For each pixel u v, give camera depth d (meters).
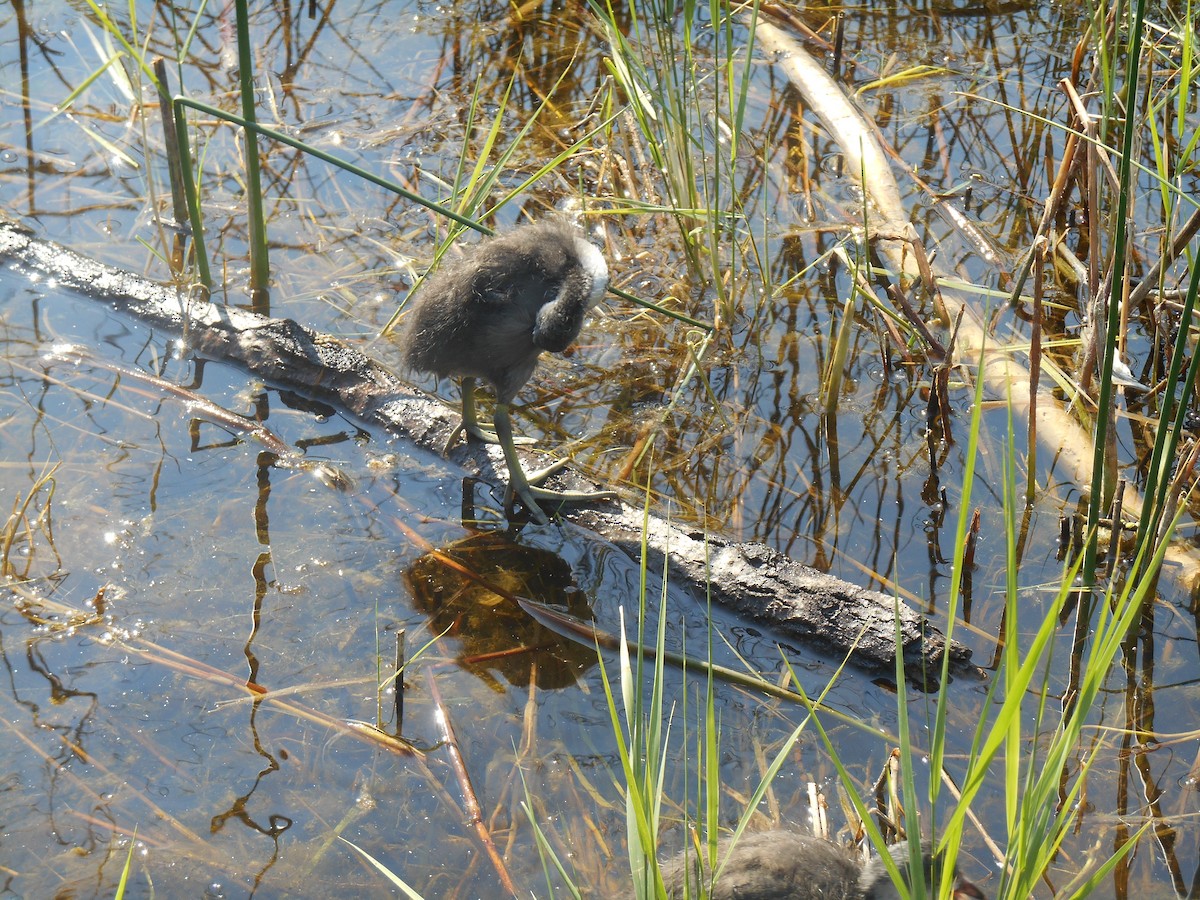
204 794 4.05
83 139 7.86
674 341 6.65
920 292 6.93
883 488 5.68
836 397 6.08
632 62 7.60
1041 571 5.20
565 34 9.19
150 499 5.34
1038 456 5.84
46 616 4.71
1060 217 7.38
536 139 8.13
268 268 6.77
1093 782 4.24
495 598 5.00
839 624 4.77
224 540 5.16
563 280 5.13
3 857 3.81
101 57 7.97
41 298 6.58
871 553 5.32
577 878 3.84
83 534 5.11
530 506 5.38
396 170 7.78
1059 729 3.88
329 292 6.82
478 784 4.16
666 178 7.05
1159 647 4.84
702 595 5.03
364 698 4.46
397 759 4.22
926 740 4.42
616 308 6.86
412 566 5.13
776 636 4.89
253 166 6.33
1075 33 9.11
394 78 8.69
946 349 6.30
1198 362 4.36
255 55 8.81
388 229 7.34
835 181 7.80
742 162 7.93
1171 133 7.53
